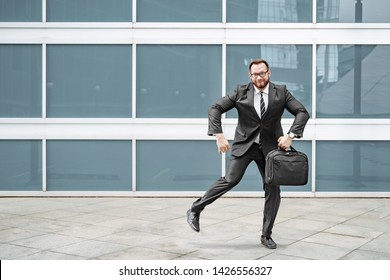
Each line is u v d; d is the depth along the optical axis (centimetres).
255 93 557
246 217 739
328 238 612
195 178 927
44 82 922
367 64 919
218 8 922
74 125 924
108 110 927
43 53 922
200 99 925
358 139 919
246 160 563
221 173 925
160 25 920
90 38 922
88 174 929
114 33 922
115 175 929
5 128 925
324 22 922
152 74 927
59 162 929
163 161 927
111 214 760
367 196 920
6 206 830
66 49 925
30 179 930
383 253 546
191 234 629
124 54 924
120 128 923
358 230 657
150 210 794
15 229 657
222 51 922
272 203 561
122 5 923
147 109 927
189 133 922
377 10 916
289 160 529
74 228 663
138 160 927
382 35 916
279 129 562
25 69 926
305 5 920
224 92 923
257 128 554
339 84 920
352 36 916
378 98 918
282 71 922
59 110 927
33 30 922
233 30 920
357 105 921
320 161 923
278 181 529
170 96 927
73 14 924
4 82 928
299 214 764
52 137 924
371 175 921
